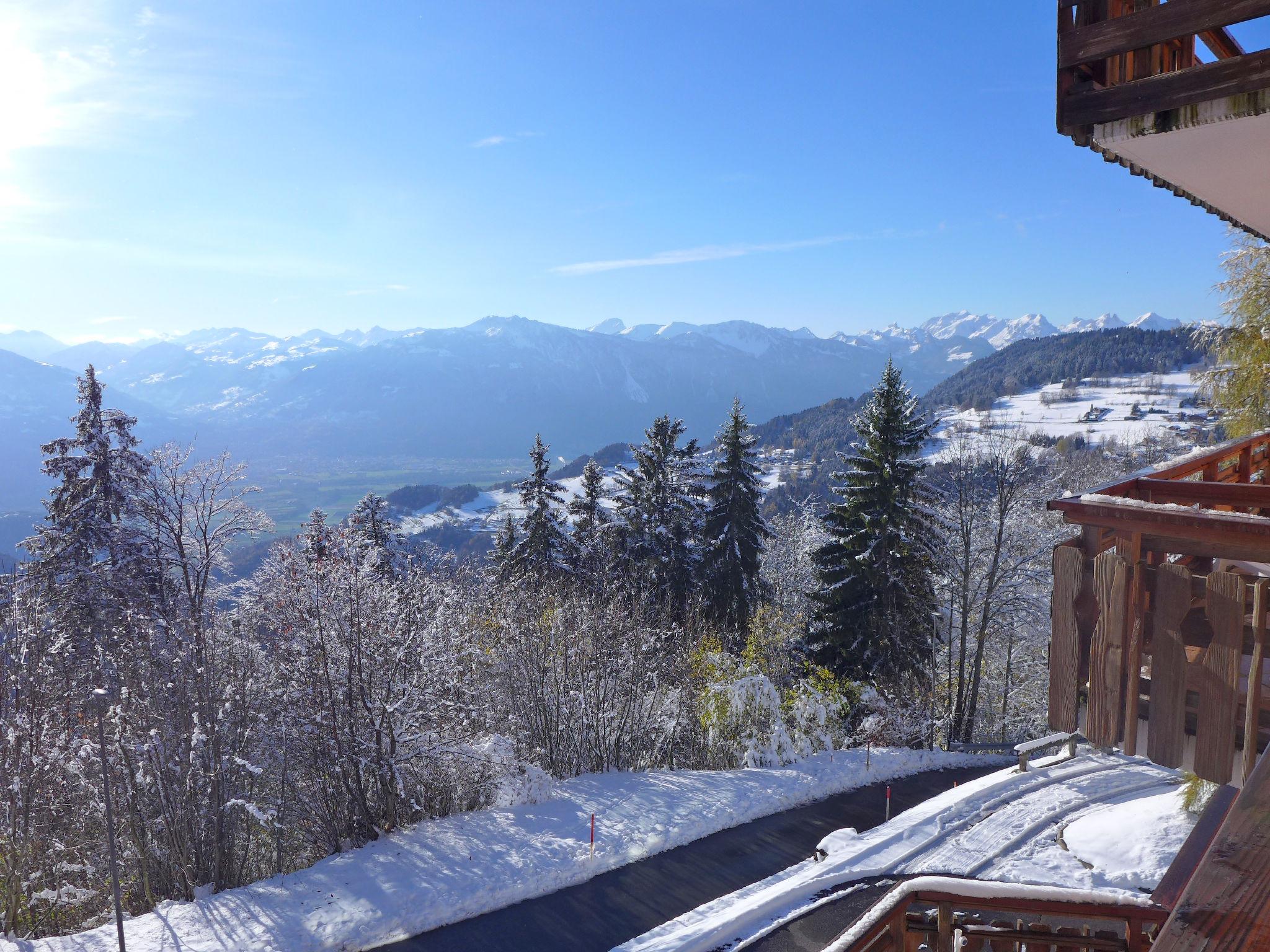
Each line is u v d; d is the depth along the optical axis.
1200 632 3.80
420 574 25.80
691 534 38.81
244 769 21.41
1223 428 17.45
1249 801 1.81
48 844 19.55
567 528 42.16
